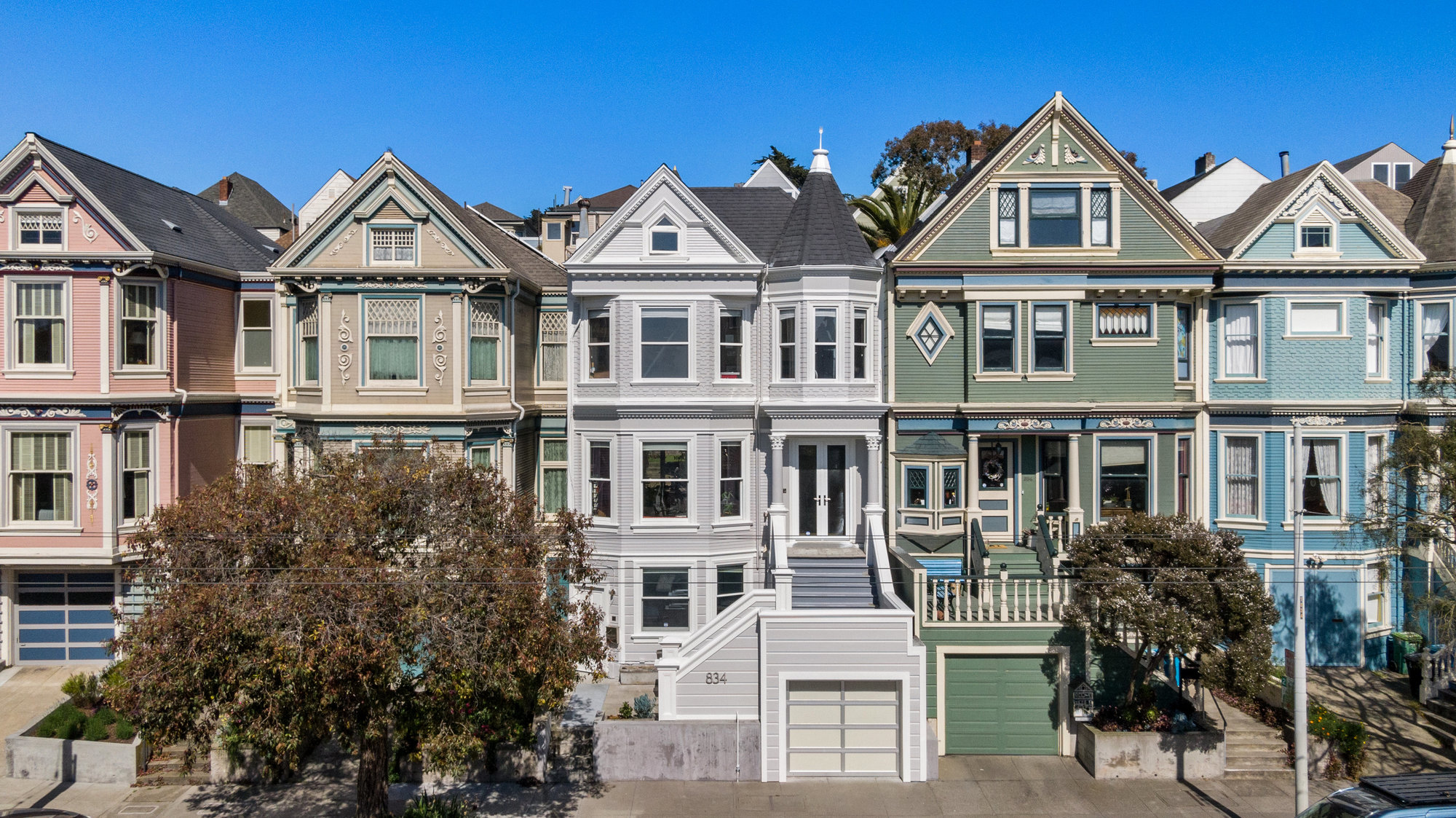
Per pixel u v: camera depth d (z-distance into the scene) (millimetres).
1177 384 23641
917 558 22438
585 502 23531
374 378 23250
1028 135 22844
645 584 23172
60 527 22156
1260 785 18344
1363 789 13984
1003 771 19250
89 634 23156
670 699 19391
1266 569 22891
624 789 18281
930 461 22984
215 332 25281
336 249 23312
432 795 17312
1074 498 22781
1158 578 18000
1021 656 20234
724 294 23094
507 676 13898
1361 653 22969
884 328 23672
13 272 22031
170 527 13922
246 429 26141
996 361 23078
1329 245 23141
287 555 13633
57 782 18062
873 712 19281
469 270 23062
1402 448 19594
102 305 22219
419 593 13438
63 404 22031
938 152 46938
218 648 12844
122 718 18484
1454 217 23703
